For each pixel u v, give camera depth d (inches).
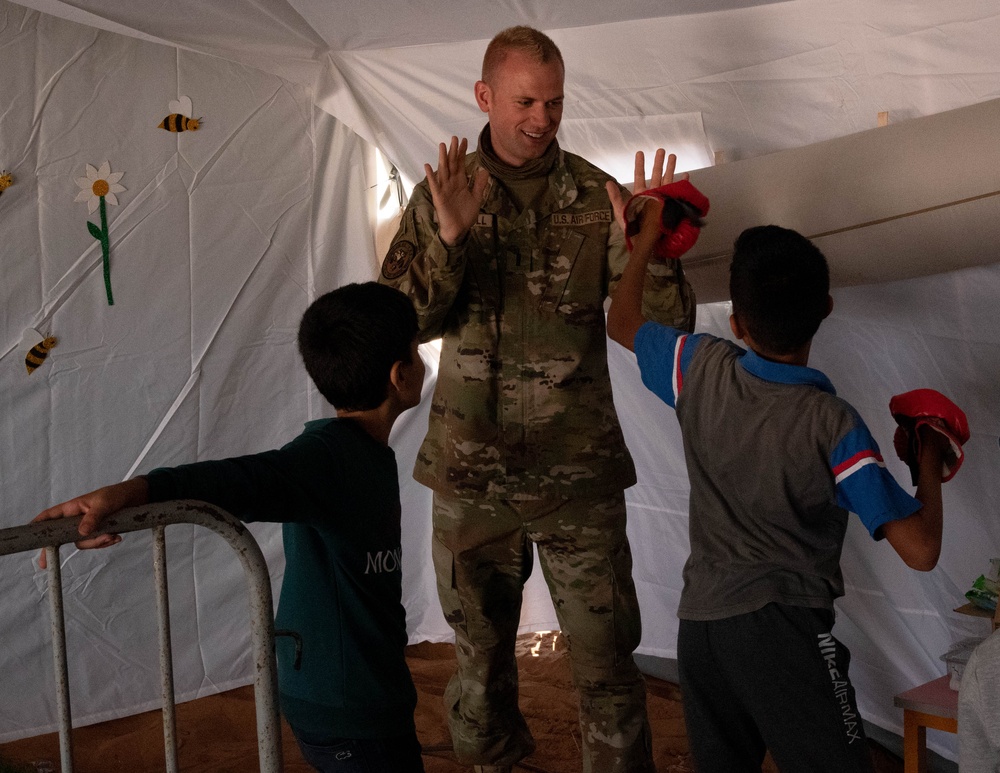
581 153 129.7
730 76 116.8
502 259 93.0
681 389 77.2
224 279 139.9
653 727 130.2
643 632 149.9
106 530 56.0
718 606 72.2
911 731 95.7
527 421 93.4
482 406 93.6
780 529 71.6
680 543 142.9
